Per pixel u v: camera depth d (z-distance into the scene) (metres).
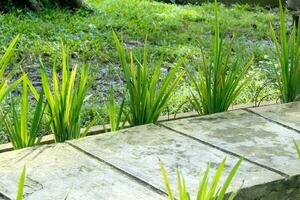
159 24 10.10
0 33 8.63
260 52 8.42
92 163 4.28
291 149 4.57
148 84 5.22
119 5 11.08
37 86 6.93
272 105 5.56
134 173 4.14
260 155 4.45
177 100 6.29
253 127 4.97
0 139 5.41
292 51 5.73
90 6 10.57
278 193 4.09
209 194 3.24
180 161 4.32
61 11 10.16
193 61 8.00
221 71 5.38
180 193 3.24
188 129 4.89
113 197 3.83
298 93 5.77
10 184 3.96
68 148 4.50
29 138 4.70
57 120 4.81
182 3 12.62
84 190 3.91
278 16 11.50
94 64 7.79
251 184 3.98
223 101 5.39
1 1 9.96
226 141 4.67
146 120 5.09
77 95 4.88
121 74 7.39
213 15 11.36
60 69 7.50
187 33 9.65
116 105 6.12
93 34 9.10
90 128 5.21
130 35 9.34
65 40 8.55
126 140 4.65
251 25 10.67
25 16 9.73
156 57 8.26
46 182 3.99
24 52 7.98
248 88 6.66
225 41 8.95
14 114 4.70
